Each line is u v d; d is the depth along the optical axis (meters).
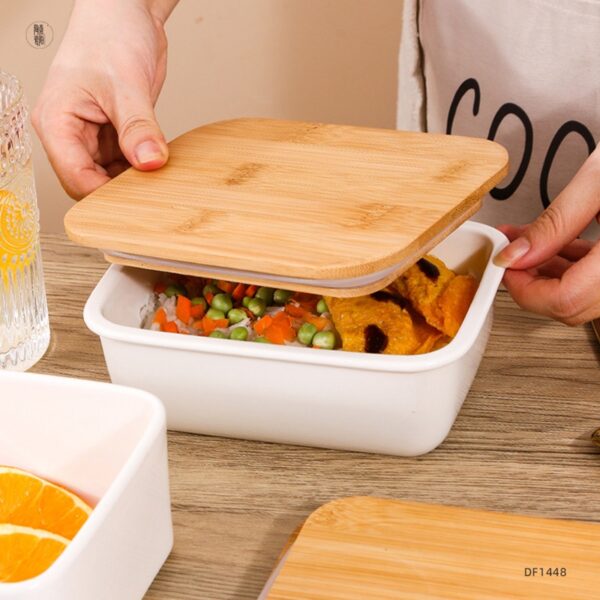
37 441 0.71
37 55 2.00
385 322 0.81
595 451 0.81
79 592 0.57
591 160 0.92
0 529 0.63
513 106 1.25
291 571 0.65
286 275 0.71
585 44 1.17
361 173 0.83
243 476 0.79
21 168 0.88
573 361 0.92
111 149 1.06
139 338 0.76
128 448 0.69
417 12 1.34
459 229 0.90
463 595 0.64
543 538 0.68
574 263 0.98
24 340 0.90
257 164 0.86
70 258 1.09
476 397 0.87
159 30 1.11
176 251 0.73
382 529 0.68
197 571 0.70
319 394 0.76
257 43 1.97
